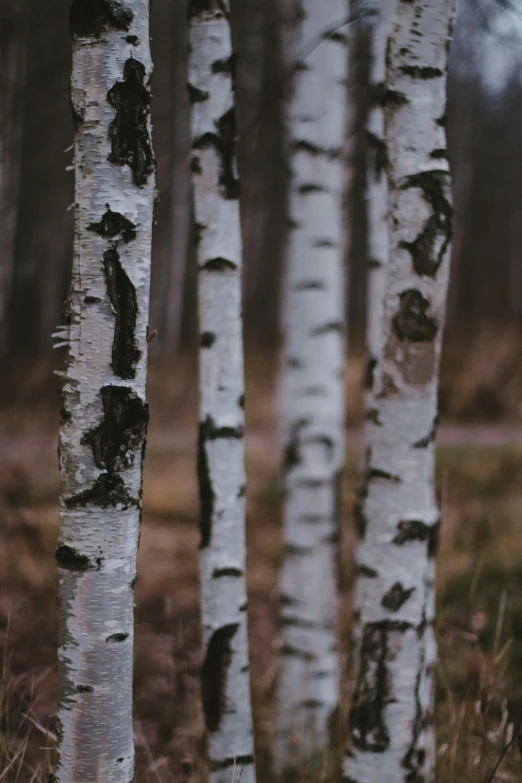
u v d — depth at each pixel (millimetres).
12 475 5871
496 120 13859
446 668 2977
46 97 7066
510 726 2203
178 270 14141
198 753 2518
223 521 1988
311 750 2617
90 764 1312
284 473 3047
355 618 1923
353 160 3672
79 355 1291
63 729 1334
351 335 14422
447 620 3508
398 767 1704
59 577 1325
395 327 1664
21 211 13969
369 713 1719
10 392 9578
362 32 3559
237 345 2023
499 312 13797
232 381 2010
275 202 18109
